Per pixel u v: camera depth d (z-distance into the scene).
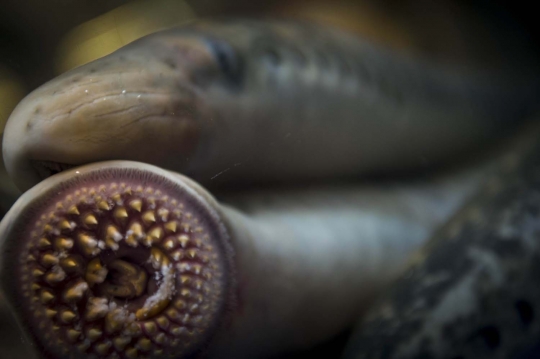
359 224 0.21
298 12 0.35
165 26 0.29
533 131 0.33
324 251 0.19
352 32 0.29
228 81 0.18
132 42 0.17
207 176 0.17
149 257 0.13
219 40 0.19
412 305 0.18
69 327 0.13
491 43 0.44
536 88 0.42
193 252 0.13
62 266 0.13
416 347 0.17
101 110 0.14
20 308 0.13
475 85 0.36
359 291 0.20
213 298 0.14
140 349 0.13
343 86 0.23
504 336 0.16
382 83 0.26
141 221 0.13
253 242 0.15
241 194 0.19
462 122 0.33
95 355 0.13
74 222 0.13
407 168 0.29
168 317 0.13
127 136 0.15
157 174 0.13
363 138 0.25
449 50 0.41
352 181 0.25
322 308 0.18
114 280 0.13
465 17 0.42
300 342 0.18
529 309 0.17
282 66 0.20
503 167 0.25
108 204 0.13
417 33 0.39
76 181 0.13
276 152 0.21
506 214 0.19
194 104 0.16
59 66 0.19
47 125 0.14
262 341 0.16
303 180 0.22
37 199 0.13
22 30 0.25
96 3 0.27
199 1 0.33
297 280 0.17
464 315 0.17
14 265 0.13
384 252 0.21
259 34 0.21
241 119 0.19
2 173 0.19
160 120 0.15
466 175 0.31
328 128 0.23
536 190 0.20
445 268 0.18
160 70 0.16
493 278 0.17
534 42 0.47
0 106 0.16
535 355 0.16
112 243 0.13
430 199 0.27
